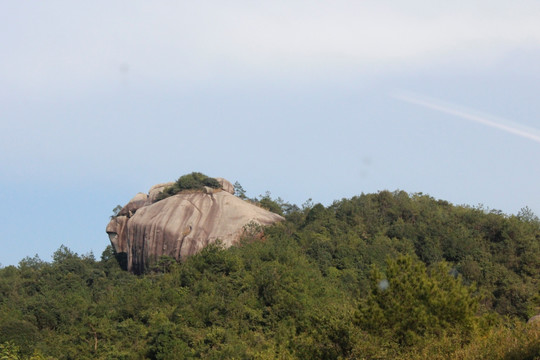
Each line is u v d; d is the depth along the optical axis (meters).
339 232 165.62
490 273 138.88
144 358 112.56
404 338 68.56
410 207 175.75
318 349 72.06
